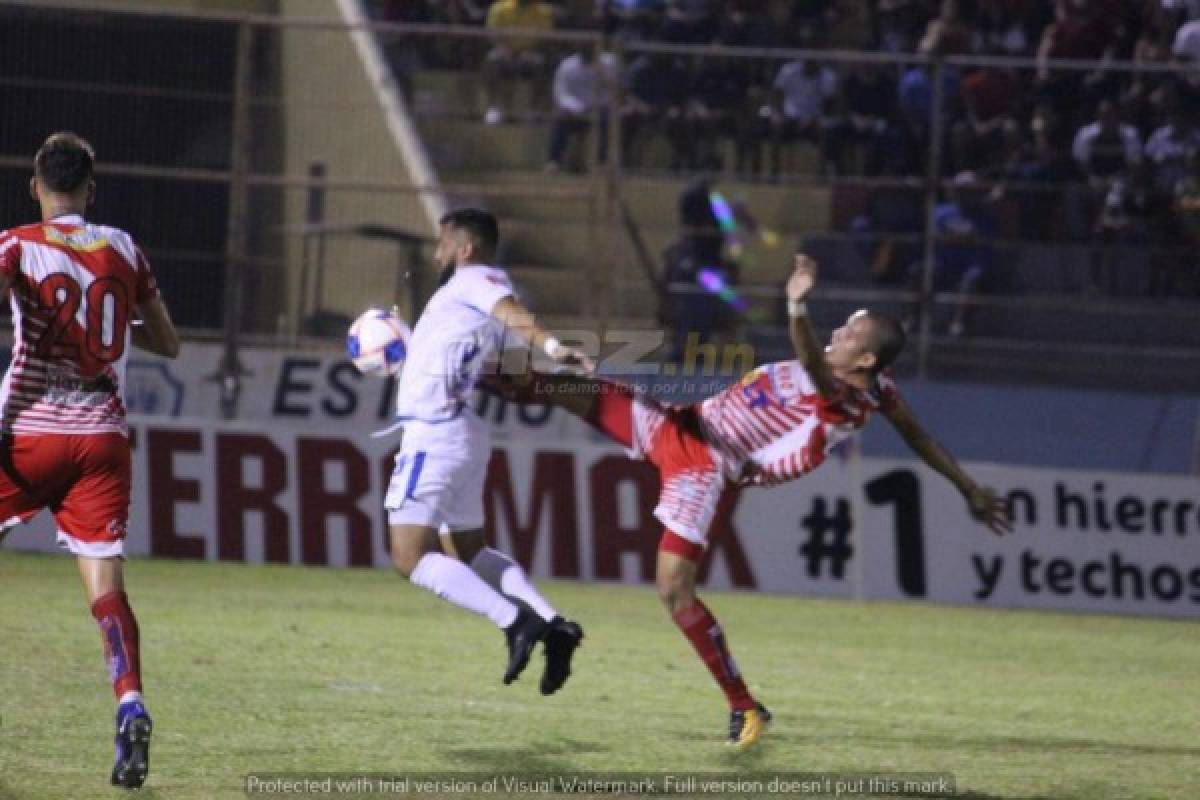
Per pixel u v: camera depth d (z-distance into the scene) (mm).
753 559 44531
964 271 51156
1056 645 38438
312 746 21688
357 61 49062
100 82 47750
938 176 50719
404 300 48500
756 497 44625
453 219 23828
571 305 50406
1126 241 50844
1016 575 44625
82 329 19719
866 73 51250
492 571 23109
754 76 51219
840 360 22297
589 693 27547
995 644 38125
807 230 52219
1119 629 41969
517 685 28000
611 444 48500
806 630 38781
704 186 50781
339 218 48875
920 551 44656
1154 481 44719
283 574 43250
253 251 48375
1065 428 51375
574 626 21562
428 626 35281
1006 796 20438
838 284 51719
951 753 23391
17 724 22172
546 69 50156
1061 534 44625
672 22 57625
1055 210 50906
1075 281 51062
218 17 47562
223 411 48344
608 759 21656
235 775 19750
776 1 58375
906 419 23031
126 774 18203
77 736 21641
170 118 47906
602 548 44375
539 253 51000
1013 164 51094
